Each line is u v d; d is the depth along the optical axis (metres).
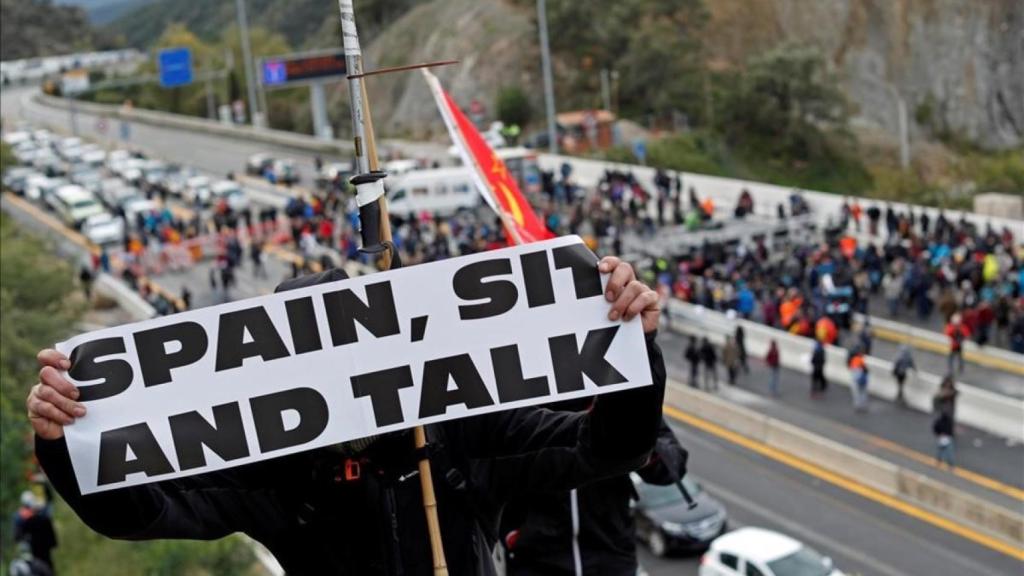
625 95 104.88
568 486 4.05
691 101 102.12
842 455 34.38
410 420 4.00
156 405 4.00
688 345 46.31
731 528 31.77
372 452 4.05
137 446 3.98
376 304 4.02
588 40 108.19
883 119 113.06
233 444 4.01
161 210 78.81
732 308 48.03
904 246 51.72
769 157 99.81
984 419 37.12
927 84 113.69
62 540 29.77
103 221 74.19
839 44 114.81
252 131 110.00
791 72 99.88
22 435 31.64
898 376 39.03
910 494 32.25
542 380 3.97
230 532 4.06
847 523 31.39
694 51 105.62
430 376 4.01
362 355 4.02
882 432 37.31
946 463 34.47
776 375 41.09
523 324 3.99
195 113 135.25
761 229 56.44
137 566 26.97
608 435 3.94
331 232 65.69
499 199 8.21
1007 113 112.94
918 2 113.75
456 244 59.56
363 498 4.00
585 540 7.23
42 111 133.88
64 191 81.81
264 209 81.12
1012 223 54.28
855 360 38.75
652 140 96.25
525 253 3.99
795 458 35.91
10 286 47.59
